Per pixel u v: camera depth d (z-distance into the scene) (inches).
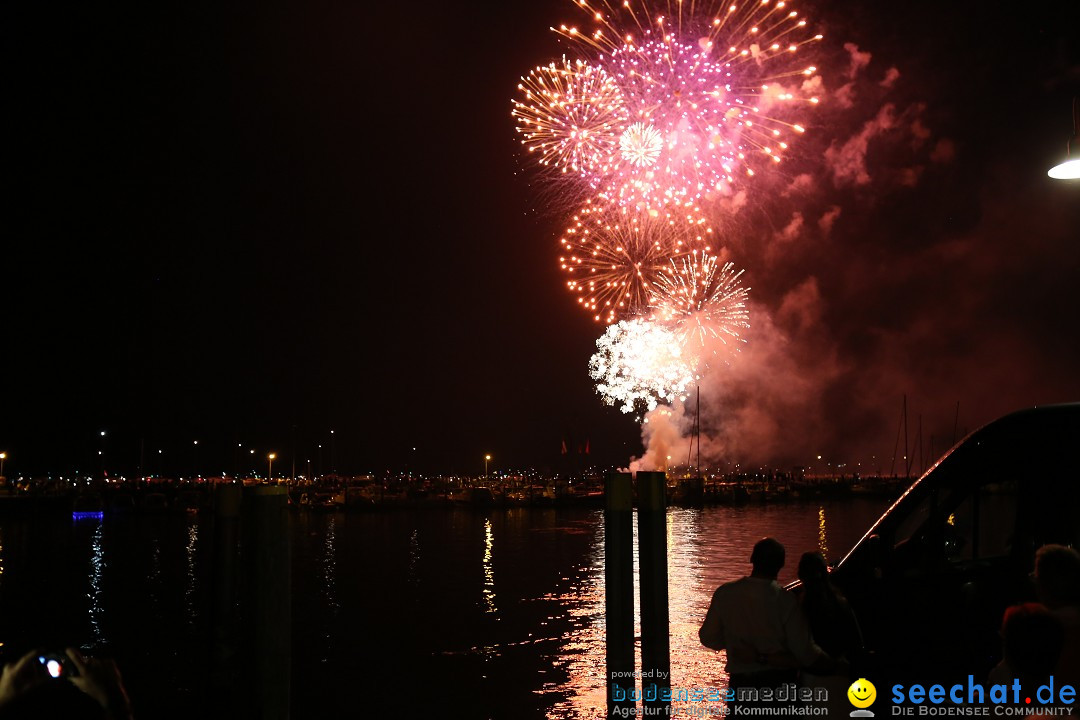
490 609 743.7
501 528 1883.6
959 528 250.2
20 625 690.2
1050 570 174.7
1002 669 175.0
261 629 343.0
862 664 246.2
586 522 2117.4
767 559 237.8
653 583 329.1
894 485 3442.4
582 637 613.9
